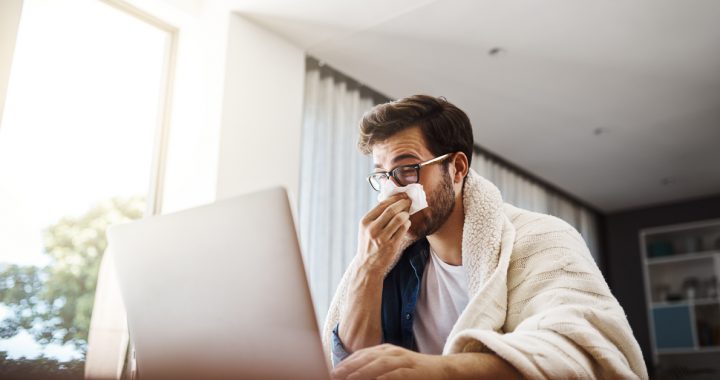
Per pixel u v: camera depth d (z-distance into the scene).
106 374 1.22
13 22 2.31
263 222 0.69
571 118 4.06
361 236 1.19
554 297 0.92
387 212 1.15
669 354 5.59
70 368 2.22
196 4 2.99
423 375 0.67
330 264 3.18
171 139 2.86
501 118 4.08
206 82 2.83
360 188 3.46
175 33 3.01
